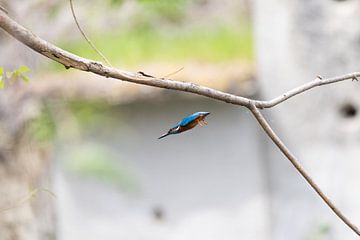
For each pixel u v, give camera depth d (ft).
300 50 42.37
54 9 38.32
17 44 33.81
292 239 43.78
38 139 38.14
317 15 42.09
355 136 42.16
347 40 41.75
